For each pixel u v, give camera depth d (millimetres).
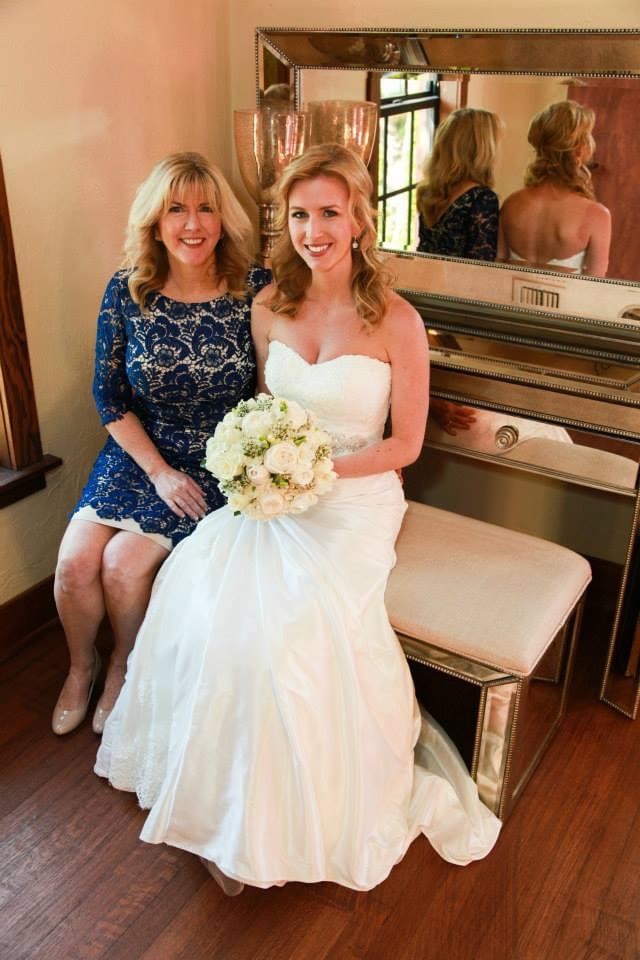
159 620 2336
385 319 2389
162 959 2041
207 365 2625
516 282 2770
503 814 2391
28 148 2646
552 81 2520
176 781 2162
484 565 2463
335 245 2287
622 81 2418
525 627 2252
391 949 2070
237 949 2064
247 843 2102
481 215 2760
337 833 2172
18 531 2953
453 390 2807
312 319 2465
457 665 2271
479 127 2672
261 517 2230
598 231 2586
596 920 2148
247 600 2191
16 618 3002
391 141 2861
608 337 2662
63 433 3029
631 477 2580
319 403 2420
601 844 2352
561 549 2543
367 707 2191
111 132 2893
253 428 2178
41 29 2582
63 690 2689
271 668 2086
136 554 2506
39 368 2879
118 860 2279
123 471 2705
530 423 2699
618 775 2572
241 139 2941
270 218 3053
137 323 2604
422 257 2910
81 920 2127
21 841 2320
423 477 3350
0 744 2625
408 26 2836
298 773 2084
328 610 2170
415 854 2307
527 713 2455
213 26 3156
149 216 2475
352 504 2451
